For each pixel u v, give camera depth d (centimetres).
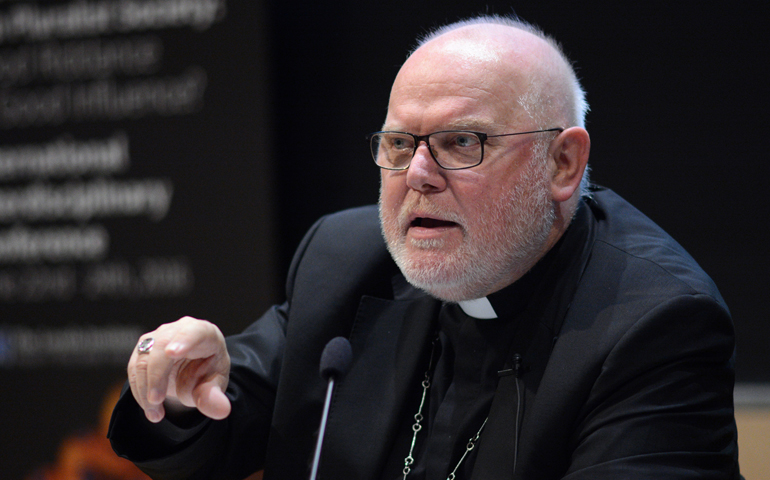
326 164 1238
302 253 641
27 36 1312
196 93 1223
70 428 1302
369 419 523
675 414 419
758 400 1045
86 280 1293
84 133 1289
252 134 1197
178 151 1238
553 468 443
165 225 1248
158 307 1257
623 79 1108
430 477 489
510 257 482
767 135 1056
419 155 471
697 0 1075
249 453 564
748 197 1069
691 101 1085
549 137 490
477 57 479
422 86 480
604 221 542
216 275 1223
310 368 560
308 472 535
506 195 472
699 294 446
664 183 1100
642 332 434
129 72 1259
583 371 441
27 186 1318
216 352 465
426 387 530
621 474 397
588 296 477
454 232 473
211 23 1212
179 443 504
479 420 491
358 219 641
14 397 1322
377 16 1205
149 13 1245
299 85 1239
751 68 1060
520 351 495
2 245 1323
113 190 1274
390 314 569
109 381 1291
